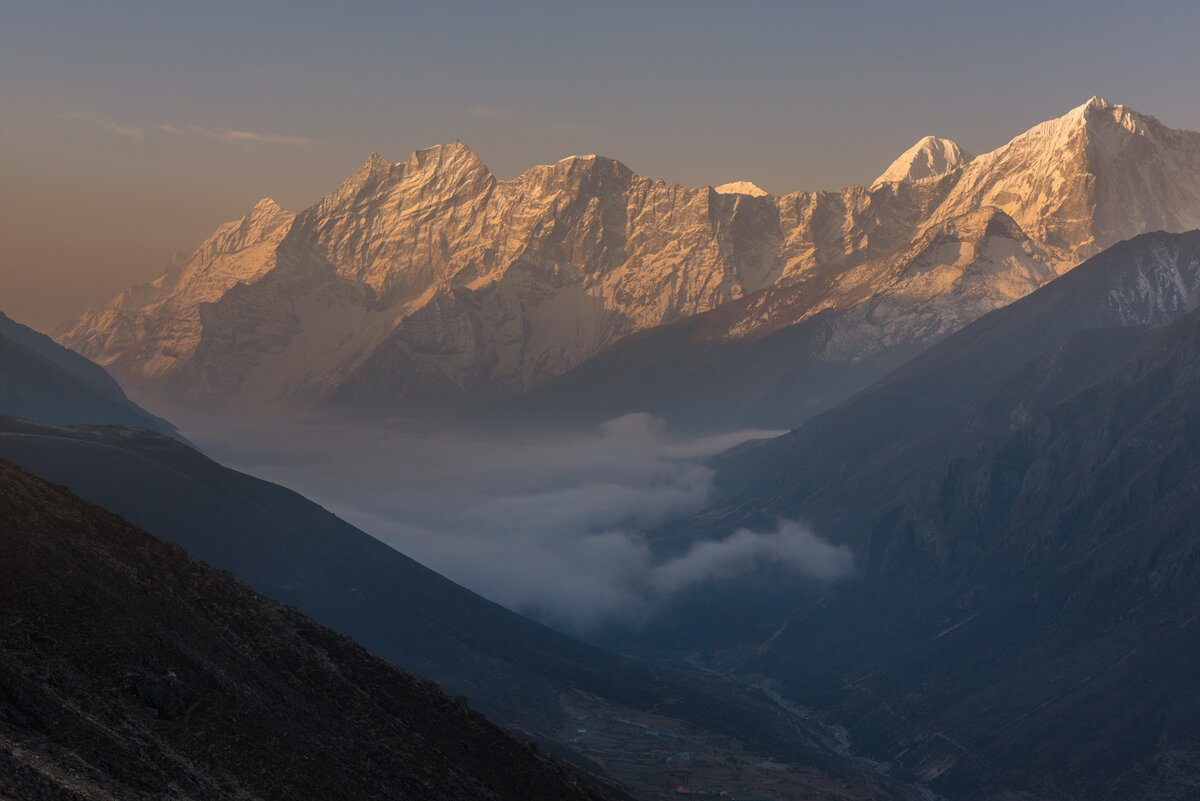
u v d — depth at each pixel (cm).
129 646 9119
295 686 10962
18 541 9375
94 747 7594
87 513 10881
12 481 10388
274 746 9406
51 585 9100
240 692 9781
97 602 9319
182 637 10006
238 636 10988
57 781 6738
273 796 8769
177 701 8894
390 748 11069
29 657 8219
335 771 9812
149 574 10688
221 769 8588
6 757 6694
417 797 10644
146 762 7850
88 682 8450
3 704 7388
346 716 11138
